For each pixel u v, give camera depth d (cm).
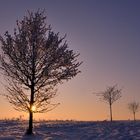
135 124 3647
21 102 2839
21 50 2817
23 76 2830
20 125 4206
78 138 2552
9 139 2511
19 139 2509
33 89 2844
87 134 2814
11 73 2820
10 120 5656
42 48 2848
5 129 3431
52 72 2825
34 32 2869
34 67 2834
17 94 2828
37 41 2850
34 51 2838
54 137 2633
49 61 2823
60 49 2856
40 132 3045
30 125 2852
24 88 2844
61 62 2844
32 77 2831
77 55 2894
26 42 2834
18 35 2864
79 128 3412
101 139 2441
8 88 2830
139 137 2445
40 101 2831
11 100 2839
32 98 2842
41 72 2827
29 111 2853
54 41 2861
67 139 2494
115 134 2719
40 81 2819
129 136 2530
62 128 3462
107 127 3406
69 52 2861
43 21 2922
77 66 2888
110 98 6097
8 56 2823
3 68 2820
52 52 2836
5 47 2817
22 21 2920
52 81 2838
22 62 2811
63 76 2834
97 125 3756
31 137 2630
